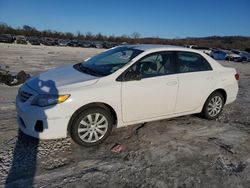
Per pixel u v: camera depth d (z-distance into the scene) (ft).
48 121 12.96
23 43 194.59
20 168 11.89
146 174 11.91
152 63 15.94
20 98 14.16
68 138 15.01
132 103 14.98
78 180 11.22
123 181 11.33
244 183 11.67
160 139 15.56
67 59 87.40
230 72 19.77
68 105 13.14
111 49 18.52
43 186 10.69
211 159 13.53
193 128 17.56
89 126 13.98
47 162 12.53
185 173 12.14
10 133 15.46
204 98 18.34
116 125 15.06
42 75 15.69
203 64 18.40
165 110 16.55
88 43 229.66
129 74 14.84
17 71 50.37
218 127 18.06
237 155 14.16
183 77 16.90
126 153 13.75
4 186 10.56
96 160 12.93
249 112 22.26
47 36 333.42
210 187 11.23
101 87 13.96
